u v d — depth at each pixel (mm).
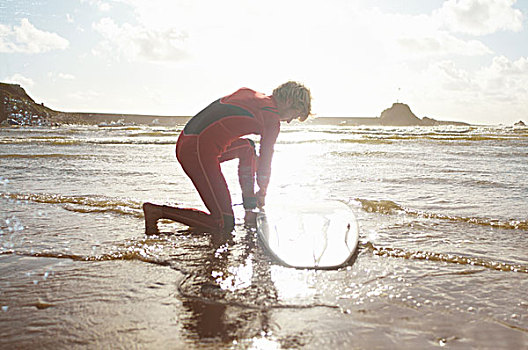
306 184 4973
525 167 6676
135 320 1549
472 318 1585
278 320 1554
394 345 1375
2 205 3713
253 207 3211
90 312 1618
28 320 1551
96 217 3285
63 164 7012
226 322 1535
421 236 2773
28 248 2459
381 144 12742
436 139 15117
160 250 2416
